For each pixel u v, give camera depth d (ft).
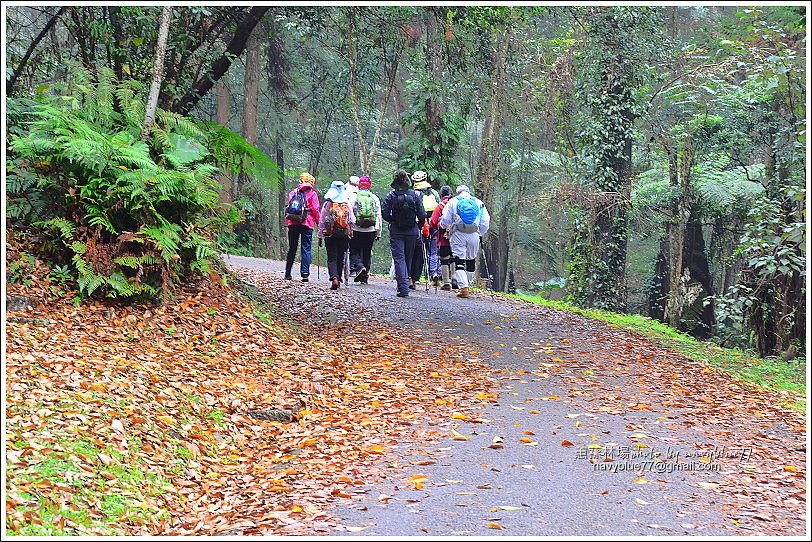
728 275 102.37
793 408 30.66
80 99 34.68
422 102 70.64
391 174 129.49
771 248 45.34
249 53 91.81
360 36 77.71
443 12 58.85
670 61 73.46
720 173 79.71
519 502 18.33
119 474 18.43
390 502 18.28
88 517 16.19
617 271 73.31
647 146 76.74
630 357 37.14
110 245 31.32
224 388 26.61
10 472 16.65
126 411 21.76
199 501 18.80
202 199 33.68
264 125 110.93
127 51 40.96
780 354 54.29
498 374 32.14
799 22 46.34
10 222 31.53
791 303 55.57
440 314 43.93
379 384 29.84
